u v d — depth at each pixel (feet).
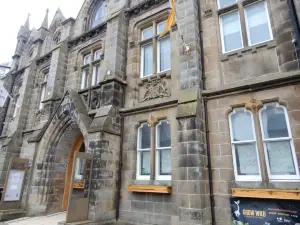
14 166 37.09
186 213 21.95
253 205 20.62
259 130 22.24
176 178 25.59
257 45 24.90
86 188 27.78
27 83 53.47
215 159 23.86
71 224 24.29
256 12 26.89
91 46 43.86
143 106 30.58
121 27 37.24
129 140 31.27
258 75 24.20
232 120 24.59
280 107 22.26
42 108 46.96
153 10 36.17
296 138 20.43
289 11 23.76
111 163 29.76
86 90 38.52
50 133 38.01
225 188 22.58
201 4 30.99
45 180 36.73
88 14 49.60
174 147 26.81
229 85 24.82
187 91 26.35
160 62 33.71
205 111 25.71
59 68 45.50
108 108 31.76
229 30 28.35
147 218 26.66
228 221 21.66
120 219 28.53
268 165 21.40
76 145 41.09
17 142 48.83
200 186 21.95
